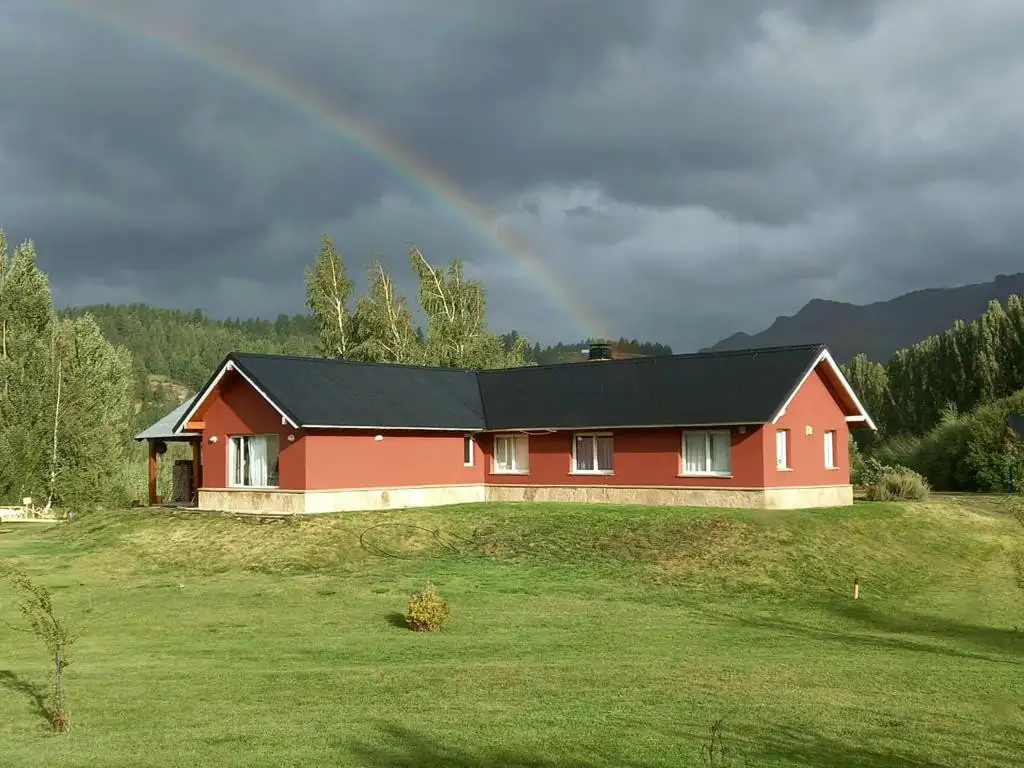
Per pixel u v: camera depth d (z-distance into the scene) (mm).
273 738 10430
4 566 25703
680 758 9859
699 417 31438
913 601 22578
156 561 27156
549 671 14000
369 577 24219
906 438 60594
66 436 50469
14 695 12484
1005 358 60844
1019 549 29312
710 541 26922
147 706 11906
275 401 31359
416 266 62500
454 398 37500
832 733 10953
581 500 34781
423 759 9695
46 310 53062
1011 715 11914
